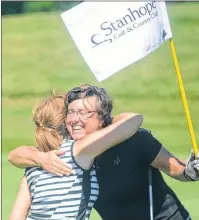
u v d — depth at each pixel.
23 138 39.19
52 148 11.39
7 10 67.44
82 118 11.58
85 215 11.30
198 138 37.03
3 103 48.16
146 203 12.09
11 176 24.67
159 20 12.62
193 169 12.16
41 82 53.91
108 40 12.16
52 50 59.69
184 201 20.47
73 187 11.17
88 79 53.91
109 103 11.74
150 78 51.56
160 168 12.24
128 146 11.90
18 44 61.12
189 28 58.69
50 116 11.52
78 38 12.03
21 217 11.34
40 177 11.27
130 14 12.28
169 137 37.44
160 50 55.09
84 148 11.18
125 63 12.24
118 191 11.95
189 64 53.41
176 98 47.72
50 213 11.13
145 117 43.94
